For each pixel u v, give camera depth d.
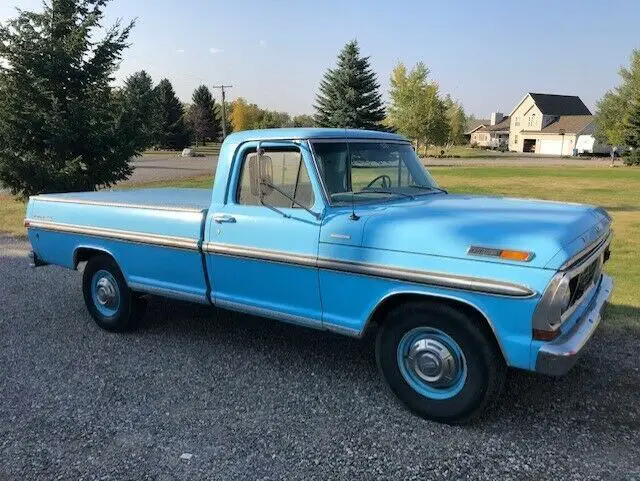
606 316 5.97
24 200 12.32
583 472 3.30
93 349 5.41
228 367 4.92
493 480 3.25
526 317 3.36
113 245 5.63
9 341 5.64
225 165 4.77
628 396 4.23
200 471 3.38
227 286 4.83
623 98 56.00
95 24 11.73
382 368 4.07
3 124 10.98
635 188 23.22
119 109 12.06
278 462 3.46
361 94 45.41
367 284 3.97
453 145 97.38
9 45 10.95
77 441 3.73
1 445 3.69
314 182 4.23
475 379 3.65
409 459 3.48
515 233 3.49
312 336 5.67
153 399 4.33
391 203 4.51
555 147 91.56
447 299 3.68
